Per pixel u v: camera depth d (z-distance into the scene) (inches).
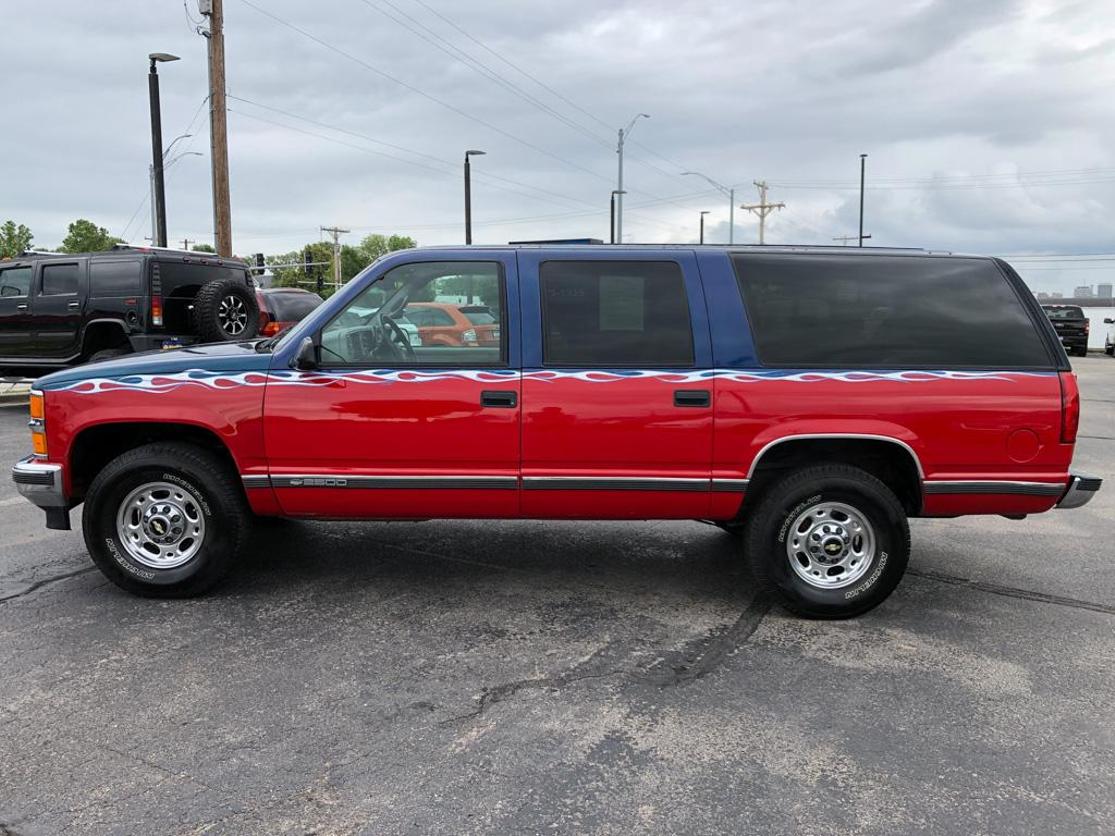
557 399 171.3
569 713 135.7
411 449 172.7
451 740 127.0
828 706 139.2
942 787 116.4
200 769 118.3
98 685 143.1
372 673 148.9
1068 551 229.9
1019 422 171.2
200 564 179.6
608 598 188.2
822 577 175.9
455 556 216.8
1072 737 130.2
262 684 144.1
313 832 105.0
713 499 174.4
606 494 174.6
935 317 174.7
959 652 161.5
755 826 107.2
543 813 109.3
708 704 139.3
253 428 173.3
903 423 170.2
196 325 447.5
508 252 176.6
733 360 172.2
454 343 174.4
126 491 177.8
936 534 247.3
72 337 448.1
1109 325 1407.5
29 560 208.7
